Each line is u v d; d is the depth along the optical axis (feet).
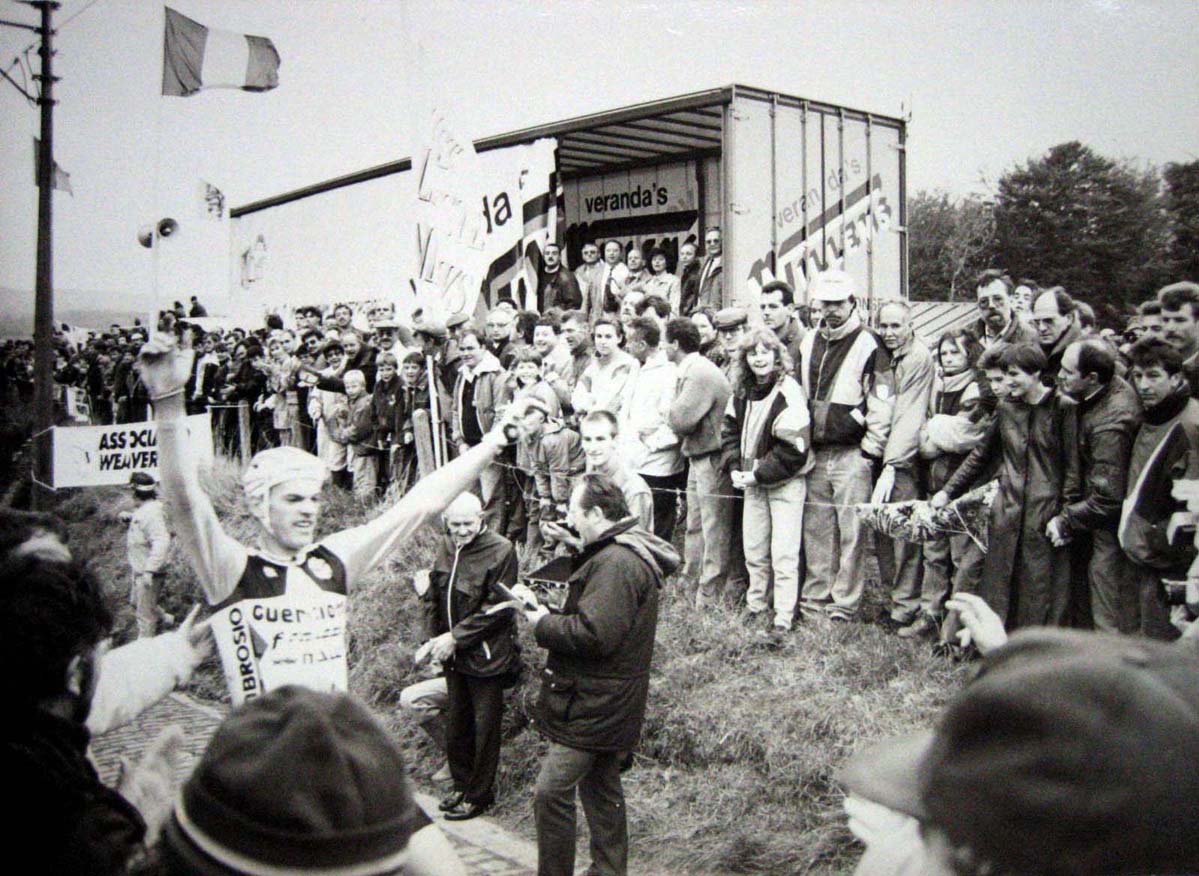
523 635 20.48
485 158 25.21
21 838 5.98
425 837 9.17
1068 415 14.97
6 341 38.47
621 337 22.43
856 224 19.51
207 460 34.06
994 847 3.27
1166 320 14.23
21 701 6.56
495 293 25.03
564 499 22.29
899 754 4.97
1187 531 13.93
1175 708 3.25
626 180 27.25
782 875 15.23
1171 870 3.12
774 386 18.33
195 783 5.10
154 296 14.47
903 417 16.93
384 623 24.56
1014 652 3.86
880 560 17.34
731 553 19.47
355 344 29.27
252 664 10.57
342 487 29.91
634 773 17.88
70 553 8.02
